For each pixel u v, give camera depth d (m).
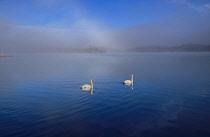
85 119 21.27
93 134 17.73
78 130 18.52
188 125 19.56
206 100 28.53
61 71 71.44
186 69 71.12
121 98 30.20
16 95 33.25
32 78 53.81
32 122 20.48
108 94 32.97
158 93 33.41
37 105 26.89
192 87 38.22
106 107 25.53
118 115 22.47
